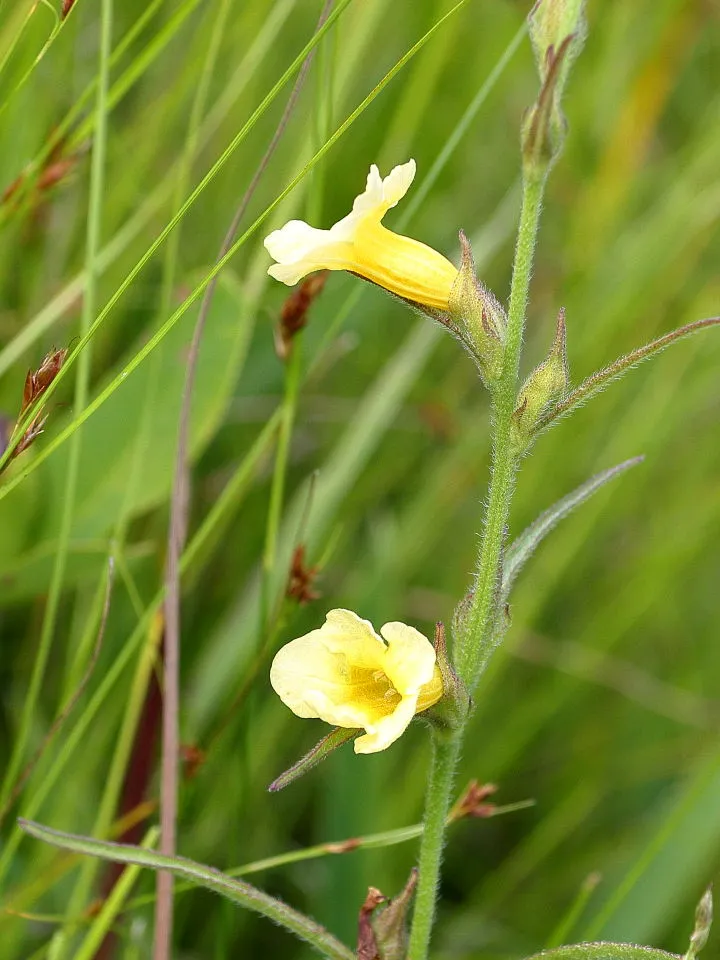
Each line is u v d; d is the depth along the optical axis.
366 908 0.24
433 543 0.38
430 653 0.23
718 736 0.36
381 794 0.33
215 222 0.37
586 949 0.24
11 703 0.33
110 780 0.29
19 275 0.35
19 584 0.31
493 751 0.35
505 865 0.34
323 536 0.36
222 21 0.30
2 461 0.26
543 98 0.23
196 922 0.32
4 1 0.31
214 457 0.36
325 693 0.23
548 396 0.24
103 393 0.26
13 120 0.33
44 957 0.30
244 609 0.33
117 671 0.28
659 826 0.33
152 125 0.34
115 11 0.37
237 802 0.30
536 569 0.38
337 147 0.38
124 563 0.29
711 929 0.33
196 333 0.29
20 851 0.31
